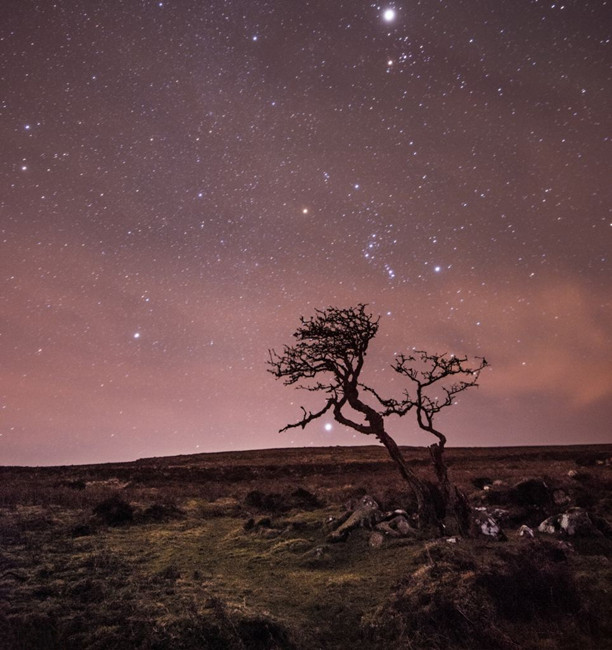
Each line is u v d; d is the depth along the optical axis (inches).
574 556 554.3
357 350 776.3
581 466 1686.8
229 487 1409.9
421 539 656.4
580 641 387.5
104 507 896.3
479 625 405.7
